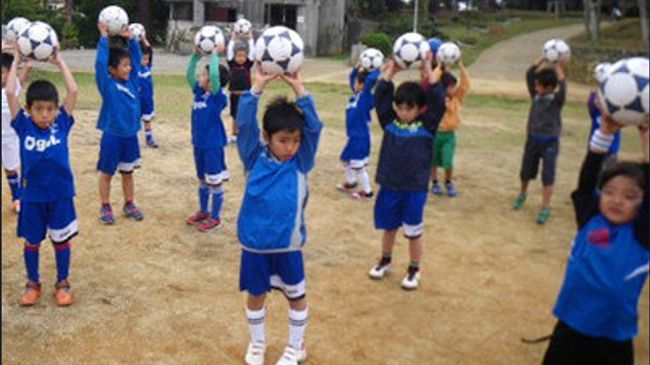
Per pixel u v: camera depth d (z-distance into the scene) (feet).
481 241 19.02
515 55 92.48
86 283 14.61
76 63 67.67
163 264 15.90
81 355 11.63
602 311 8.70
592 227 8.96
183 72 64.69
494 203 23.21
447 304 14.52
